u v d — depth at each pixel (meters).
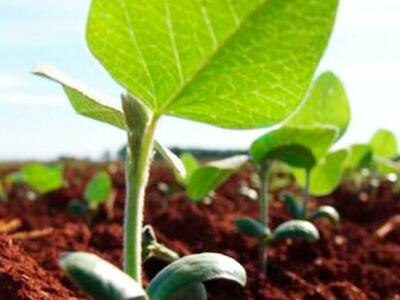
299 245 0.30
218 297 0.22
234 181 0.70
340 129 0.28
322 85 0.27
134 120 0.11
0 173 0.92
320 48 0.10
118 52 0.11
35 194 0.56
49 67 0.11
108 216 0.40
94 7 0.10
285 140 0.23
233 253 0.27
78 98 0.12
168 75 0.11
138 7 0.10
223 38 0.10
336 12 0.09
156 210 0.42
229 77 0.11
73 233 0.28
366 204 0.49
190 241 0.30
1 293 0.16
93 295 0.09
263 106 0.11
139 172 0.12
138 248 0.12
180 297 0.13
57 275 0.21
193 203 0.45
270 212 0.40
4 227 0.36
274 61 0.10
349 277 0.27
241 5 0.10
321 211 0.28
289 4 0.09
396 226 0.42
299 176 0.30
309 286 0.24
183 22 0.10
